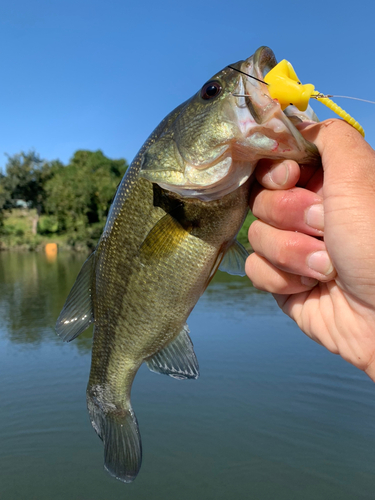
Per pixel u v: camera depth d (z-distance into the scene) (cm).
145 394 569
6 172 4906
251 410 509
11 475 406
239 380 591
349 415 494
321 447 436
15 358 718
